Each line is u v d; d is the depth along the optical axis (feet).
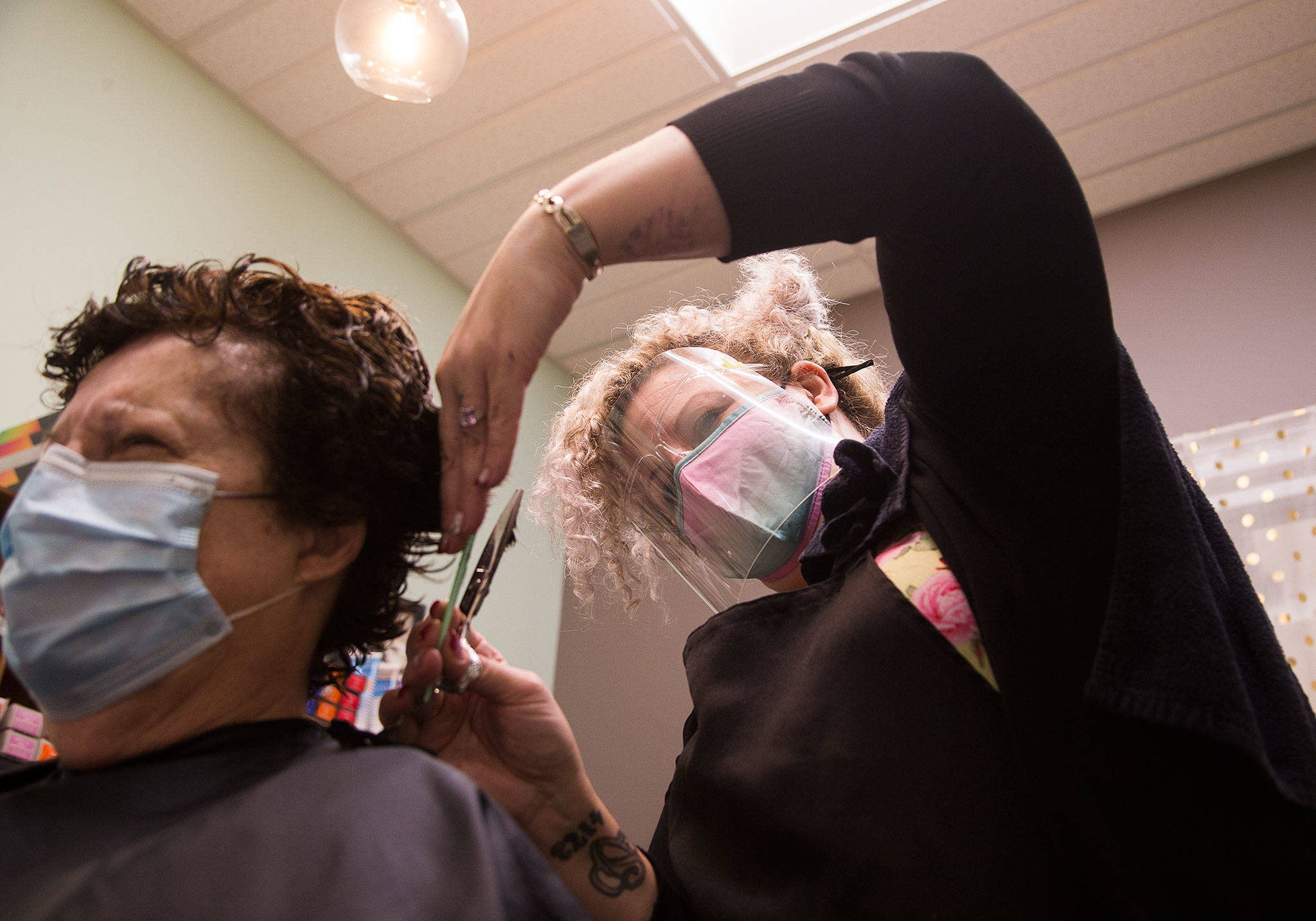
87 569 2.29
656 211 2.63
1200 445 9.03
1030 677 2.50
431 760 2.18
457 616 2.88
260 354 2.60
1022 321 2.65
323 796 1.98
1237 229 10.34
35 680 2.32
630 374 4.69
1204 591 2.40
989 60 9.34
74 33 8.21
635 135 10.07
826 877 2.57
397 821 1.94
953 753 2.58
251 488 2.47
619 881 2.96
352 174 10.50
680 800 3.15
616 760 10.80
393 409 2.78
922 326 2.83
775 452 3.80
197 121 9.12
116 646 2.29
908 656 2.73
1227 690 2.27
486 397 2.64
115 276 7.91
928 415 3.06
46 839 1.98
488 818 2.09
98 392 2.52
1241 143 10.25
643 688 11.12
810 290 4.96
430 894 1.83
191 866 1.83
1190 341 10.00
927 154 2.69
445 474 2.67
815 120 2.66
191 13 8.84
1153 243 10.73
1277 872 2.27
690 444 4.11
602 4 8.80
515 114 9.84
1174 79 9.51
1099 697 2.35
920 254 2.77
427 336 11.18
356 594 2.86
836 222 2.75
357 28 5.93
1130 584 2.43
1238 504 8.54
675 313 5.00
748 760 2.86
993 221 2.66
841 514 3.25
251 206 9.41
